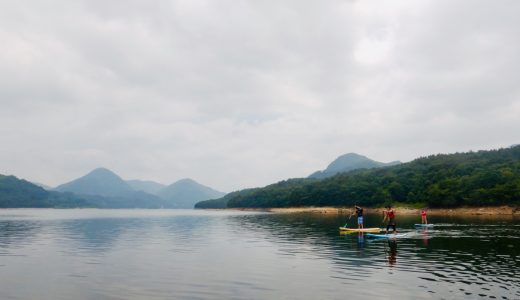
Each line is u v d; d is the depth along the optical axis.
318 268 23.45
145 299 16.72
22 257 29.53
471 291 17.19
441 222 69.25
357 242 37.69
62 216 142.12
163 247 35.88
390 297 16.36
